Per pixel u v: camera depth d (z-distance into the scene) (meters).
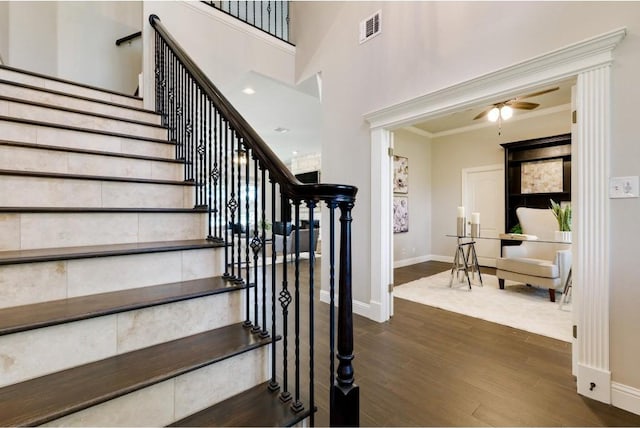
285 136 7.28
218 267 1.73
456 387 1.84
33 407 0.88
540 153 5.17
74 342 1.09
